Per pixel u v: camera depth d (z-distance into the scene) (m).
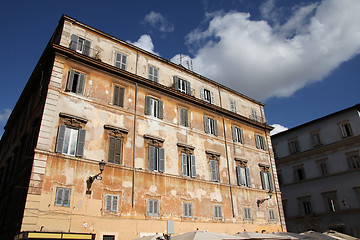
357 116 39.62
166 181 24.33
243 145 32.88
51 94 20.70
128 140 23.38
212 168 28.45
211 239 16.02
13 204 21.38
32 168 18.39
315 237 22.83
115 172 21.72
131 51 26.78
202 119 29.97
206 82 32.75
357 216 36.50
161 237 18.39
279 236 21.22
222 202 27.67
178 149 26.42
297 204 43.66
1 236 21.81
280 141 48.94
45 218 17.83
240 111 35.34
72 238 17.78
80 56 22.62
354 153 38.88
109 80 24.20
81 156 20.53
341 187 39.06
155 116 26.12
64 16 23.50
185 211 24.59
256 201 30.91
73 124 21.02
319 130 43.78
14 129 30.25
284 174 46.78
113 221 20.34
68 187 19.33
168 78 28.84
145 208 22.27
